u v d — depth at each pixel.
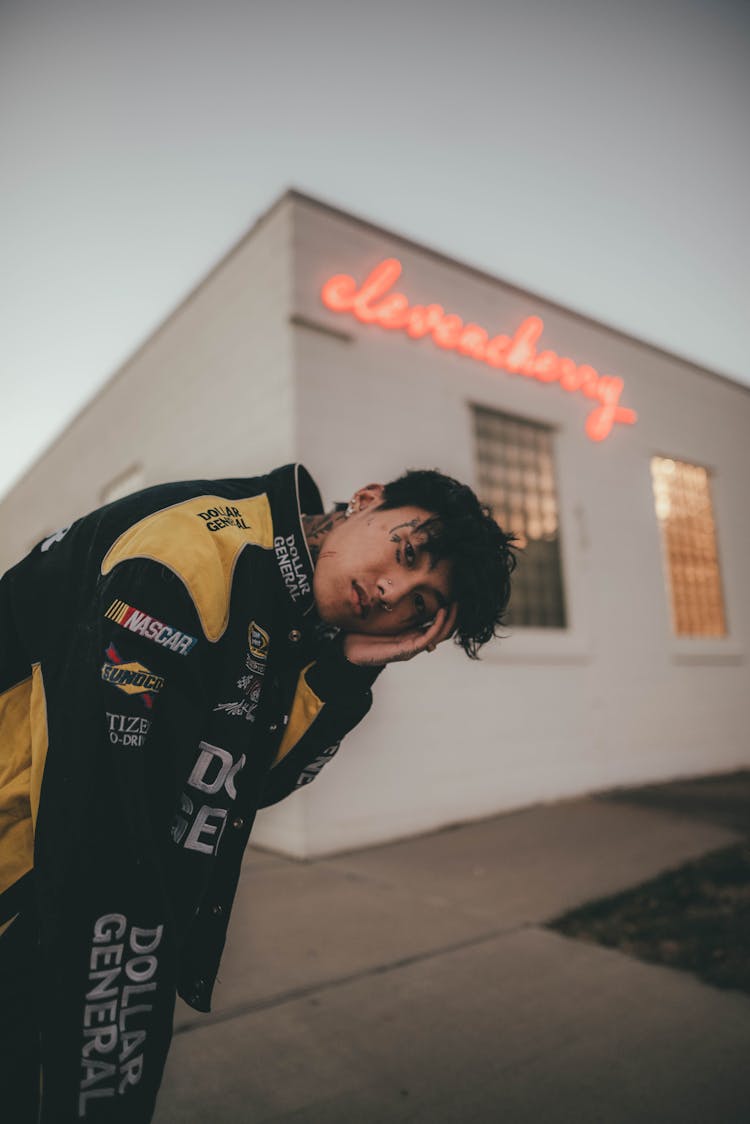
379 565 1.05
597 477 7.25
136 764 0.79
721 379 9.15
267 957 2.76
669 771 7.15
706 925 3.04
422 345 5.90
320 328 5.25
